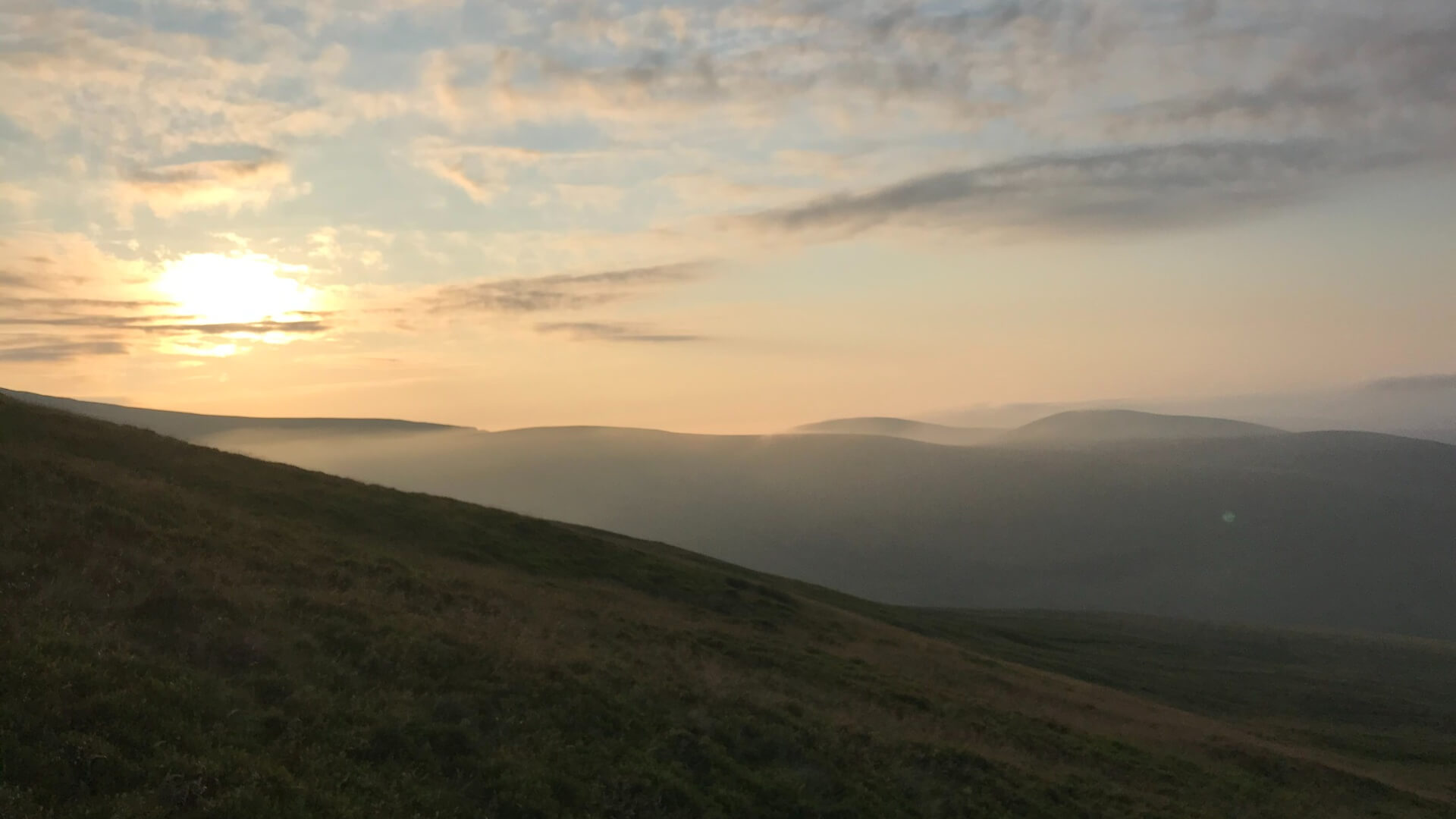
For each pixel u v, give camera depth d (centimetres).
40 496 1995
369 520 3541
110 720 1030
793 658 2889
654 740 1503
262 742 1129
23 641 1153
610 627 2611
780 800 1431
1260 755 2938
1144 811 1948
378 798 1080
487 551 3691
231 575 1836
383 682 1454
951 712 2542
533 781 1234
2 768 873
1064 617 10194
